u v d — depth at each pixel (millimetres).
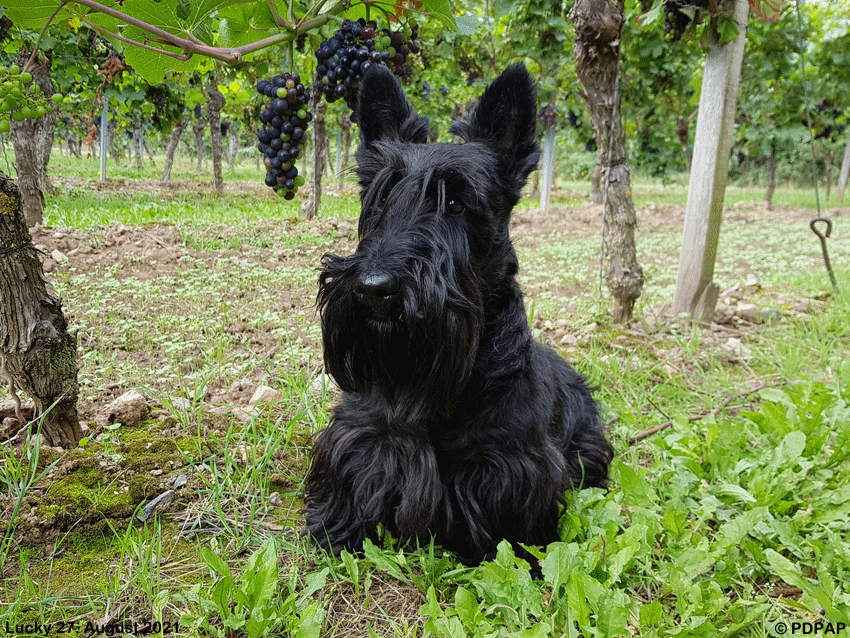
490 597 487
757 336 1236
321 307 546
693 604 457
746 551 561
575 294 1521
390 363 524
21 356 591
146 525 545
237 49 459
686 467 687
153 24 447
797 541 559
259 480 652
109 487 605
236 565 537
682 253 1279
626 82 2277
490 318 572
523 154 576
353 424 604
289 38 482
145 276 1343
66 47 1720
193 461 661
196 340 1009
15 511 537
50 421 639
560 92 2740
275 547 507
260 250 1655
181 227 1800
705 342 1183
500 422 559
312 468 640
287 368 919
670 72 2387
